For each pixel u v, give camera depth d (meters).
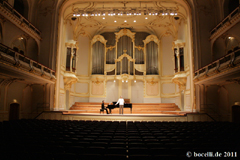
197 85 15.02
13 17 11.88
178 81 17.61
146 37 22.62
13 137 5.70
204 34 15.59
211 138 5.73
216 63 11.95
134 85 22.03
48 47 15.46
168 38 22.23
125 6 17.48
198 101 14.87
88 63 22.27
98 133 6.29
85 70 22.00
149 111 18.08
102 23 21.12
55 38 15.76
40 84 15.12
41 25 15.76
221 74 11.02
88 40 22.61
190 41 15.93
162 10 16.17
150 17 19.72
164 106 19.62
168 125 8.71
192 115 13.81
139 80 22.14
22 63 10.75
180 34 19.33
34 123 9.27
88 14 16.28
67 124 9.00
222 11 14.90
